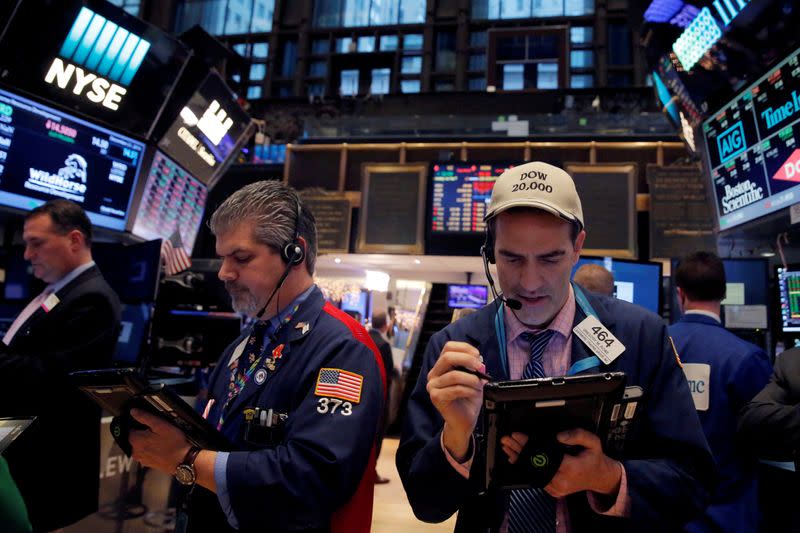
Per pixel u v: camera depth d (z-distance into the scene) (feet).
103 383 3.17
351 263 24.14
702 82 10.39
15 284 9.39
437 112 32.24
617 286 10.86
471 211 20.52
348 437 3.37
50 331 6.23
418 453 3.17
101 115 9.66
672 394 3.18
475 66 57.62
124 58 9.62
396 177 21.47
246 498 3.19
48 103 8.95
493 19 57.98
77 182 9.57
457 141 23.12
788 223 9.05
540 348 3.38
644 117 22.02
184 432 3.34
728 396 5.55
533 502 3.14
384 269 25.53
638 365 3.25
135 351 8.32
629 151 21.22
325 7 61.82
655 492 2.81
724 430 5.48
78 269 6.65
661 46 11.53
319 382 3.54
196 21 63.00
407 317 25.76
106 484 7.31
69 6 8.59
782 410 4.80
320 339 3.77
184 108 10.82
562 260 3.11
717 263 6.30
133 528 7.70
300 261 3.95
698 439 3.04
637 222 19.30
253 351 4.03
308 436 3.33
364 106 33.35
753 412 5.01
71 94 9.17
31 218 6.49
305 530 3.43
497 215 3.16
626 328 3.36
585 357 3.25
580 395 2.55
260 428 3.58
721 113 9.84
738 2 8.96
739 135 9.44
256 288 3.88
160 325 9.04
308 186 23.24
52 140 9.14
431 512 3.17
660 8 10.88
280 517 3.19
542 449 2.63
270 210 3.89
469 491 3.02
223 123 12.03
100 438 7.20
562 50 49.73
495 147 22.30
